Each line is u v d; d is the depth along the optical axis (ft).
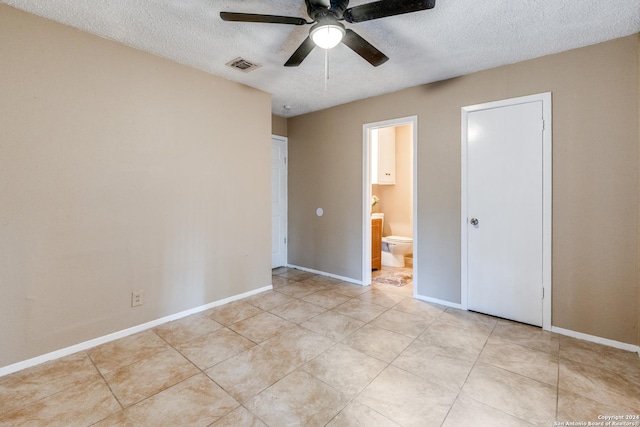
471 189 9.47
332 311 9.66
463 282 9.72
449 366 6.56
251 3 6.18
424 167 10.44
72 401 5.47
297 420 5.01
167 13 6.48
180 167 9.03
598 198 7.56
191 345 7.49
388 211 17.70
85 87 7.19
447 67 9.04
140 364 6.66
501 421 4.99
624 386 5.86
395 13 5.35
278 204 15.06
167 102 8.67
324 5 5.50
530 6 6.13
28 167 6.47
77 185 7.14
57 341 6.92
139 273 8.25
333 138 13.12
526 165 8.52
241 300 10.64
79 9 6.31
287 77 9.95
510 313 8.90
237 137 10.51
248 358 6.89
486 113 9.13
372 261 14.83
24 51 6.37
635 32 7.02
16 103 6.30
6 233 6.26
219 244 10.11
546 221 8.24
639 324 7.07
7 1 6.03
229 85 10.19
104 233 7.59
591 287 7.69
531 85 8.40
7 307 6.30
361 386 5.89
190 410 5.24
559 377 6.16
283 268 15.07
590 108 7.61
